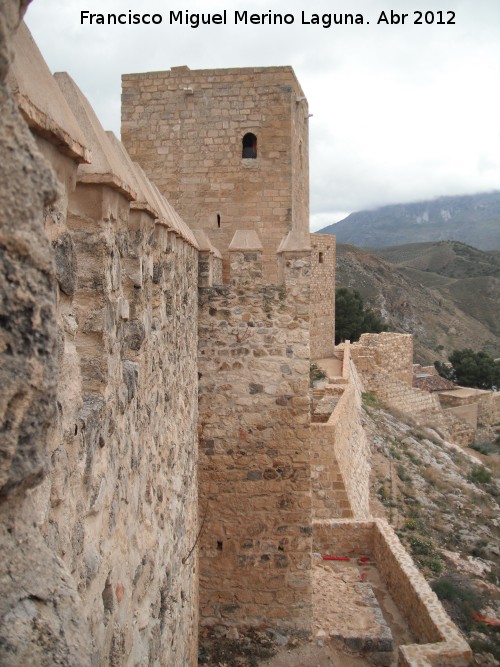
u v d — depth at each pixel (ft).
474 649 39.27
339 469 54.80
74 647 7.14
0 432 6.47
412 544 57.77
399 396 125.80
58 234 9.94
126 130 39.83
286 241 35.45
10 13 6.44
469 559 56.49
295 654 34.30
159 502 19.70
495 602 47.96
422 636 37.19
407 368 134.92
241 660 33.58
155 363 18.69
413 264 488.02
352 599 41.45
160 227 19.27
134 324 15.48
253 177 39.27
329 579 44.88
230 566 35.73
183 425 26.86
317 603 40.65
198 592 35.01
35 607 7.05
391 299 323.98
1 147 6.44
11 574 6.95
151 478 18.06
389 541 46.65
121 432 13.84
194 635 31.01
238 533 35.73
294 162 39.75
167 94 39.50
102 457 12.19
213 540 35.76
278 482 35.70
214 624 35.58
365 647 35.78
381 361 128.36
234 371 35.40
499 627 43.32
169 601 21.62
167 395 21.59
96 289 12.02
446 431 129.18
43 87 9.25
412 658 31.63
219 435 35.60
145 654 16.43
